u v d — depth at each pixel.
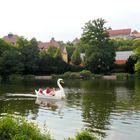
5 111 28.34
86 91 45.78
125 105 31.44
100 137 19.31
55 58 97.31
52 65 95.19
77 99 36.53
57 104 32.88
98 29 102.50
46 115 26.55
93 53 96.00
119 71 95.25
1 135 13.05
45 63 94.56
